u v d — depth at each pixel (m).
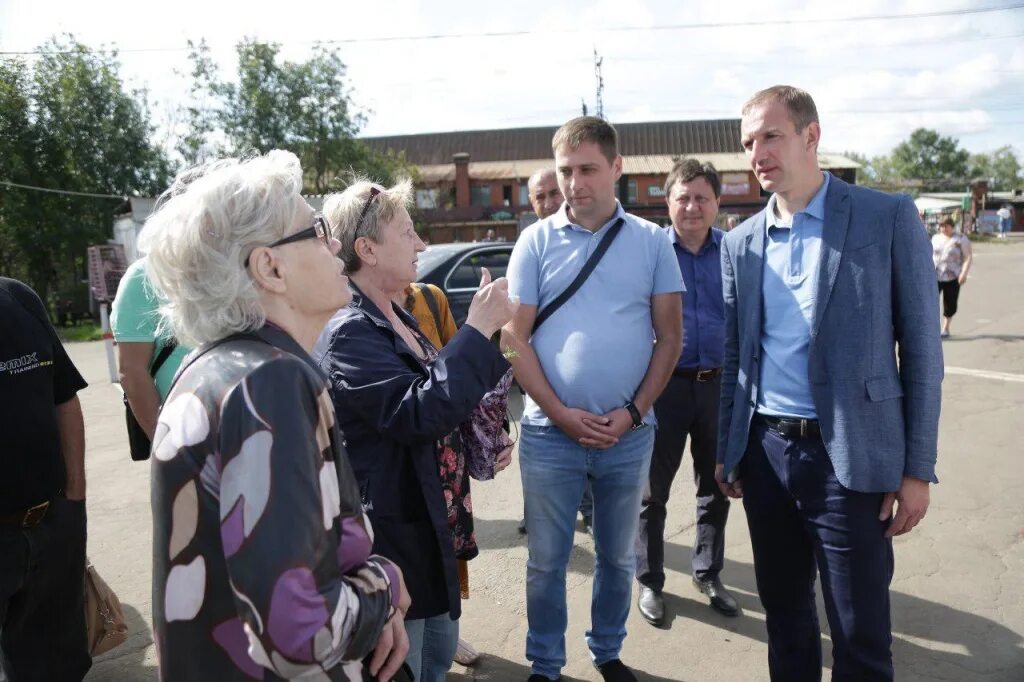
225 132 29.80
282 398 0.98
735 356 2.31
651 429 2.51
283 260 1.11
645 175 36.88
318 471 1.00
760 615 3.00
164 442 1.01
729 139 40.00
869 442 1.86
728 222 10.00
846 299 1.89
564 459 2.41
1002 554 3.36
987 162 90.81
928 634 2.76
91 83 24.44
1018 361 7.73
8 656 2.14
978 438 5.07
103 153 24.56
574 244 2.43
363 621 1.02
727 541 3.68
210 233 1.06
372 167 32.19
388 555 1.65
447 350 1.58
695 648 2.78
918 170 82.81
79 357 11.91
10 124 23.20
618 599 2.52
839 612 1.94
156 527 1.02
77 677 2.27
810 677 2.17
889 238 1.86
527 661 2.75
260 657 0.93
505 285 1.65
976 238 42.06
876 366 1.86
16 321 2.02
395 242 1.79
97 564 3.61
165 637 1.01
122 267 19.91
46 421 2.06
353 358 1.63
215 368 1.01
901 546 3.48
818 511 1.97
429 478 1.68
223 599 0.98
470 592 3.26
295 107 30.22
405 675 1.39
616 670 2.53
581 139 2.34
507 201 38.78
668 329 2.46
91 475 5.03
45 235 23.19
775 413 2.06
